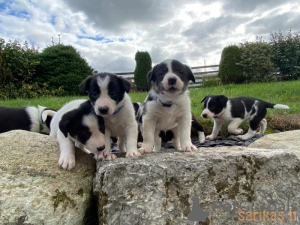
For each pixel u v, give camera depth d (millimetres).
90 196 427
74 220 393
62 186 413
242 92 1885
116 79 564
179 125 624
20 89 2336
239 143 1031
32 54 2717
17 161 430
